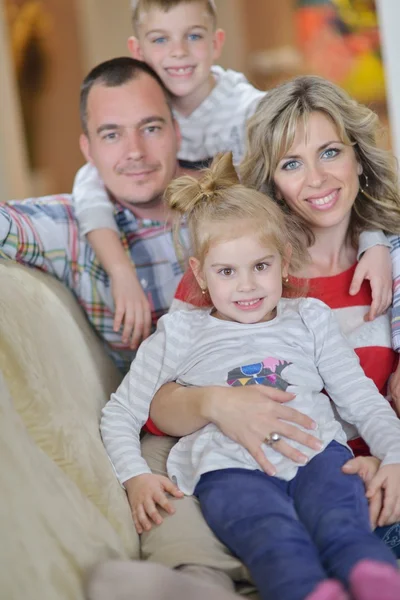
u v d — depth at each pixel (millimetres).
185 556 1314
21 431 1218
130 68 2018
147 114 1971
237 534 1312
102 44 5633
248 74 5918
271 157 1710
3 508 1043
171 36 2189
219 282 1556
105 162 2000
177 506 1421
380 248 1771
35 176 6086
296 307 1621
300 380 1532
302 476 1411
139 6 2229
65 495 1241
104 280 1975
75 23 5895
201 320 1622
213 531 1375
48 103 6074
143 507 1431
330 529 1283
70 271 1958
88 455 1418
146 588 1140
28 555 1040
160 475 1485
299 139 1672
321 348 1590
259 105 1757
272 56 5812
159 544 1361
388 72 2424
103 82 1998
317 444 1427
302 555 1221
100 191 2059
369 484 1409
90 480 1368
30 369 1358
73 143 6152
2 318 1373
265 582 1203
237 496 1365
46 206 1990
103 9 5598
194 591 1144
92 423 1544
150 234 2051
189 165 2246
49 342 1526
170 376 1608
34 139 6121
